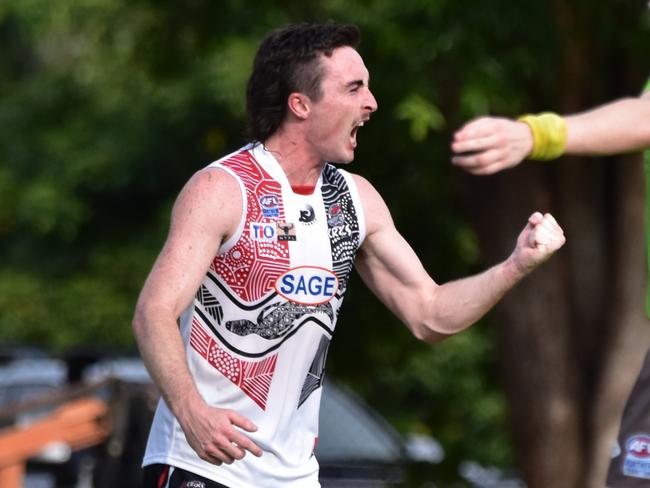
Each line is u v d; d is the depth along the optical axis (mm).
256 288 12578
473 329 46125
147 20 37781
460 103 30656
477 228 32312
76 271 62688
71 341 60656
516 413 32469
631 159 31234
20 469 22812
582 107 31031
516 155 12086
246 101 12953
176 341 11977
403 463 32031
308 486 13102
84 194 61469
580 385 32094
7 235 63969
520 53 29406
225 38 35688
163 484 12930
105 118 61188
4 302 60906
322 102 12602
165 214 60156
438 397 52781
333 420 31516
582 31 29953
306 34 12695
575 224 31984
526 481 32594
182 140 59312
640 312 31062
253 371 12672
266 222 12570
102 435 23281
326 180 13047
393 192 36625
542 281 31953
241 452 11633
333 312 12938
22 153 61875
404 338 40281
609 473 13836
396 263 13383
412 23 30281
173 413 11828
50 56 72062
